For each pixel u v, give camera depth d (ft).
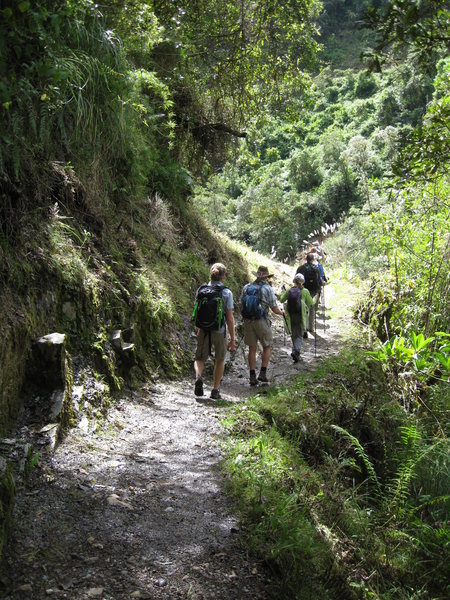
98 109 23.81
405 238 35.45
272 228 130.82
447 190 32.48
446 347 26.89
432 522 17.08
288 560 11.35
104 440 15.92
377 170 132.36
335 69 252.01
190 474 14.90
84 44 22.44
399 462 20.99
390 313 38.45
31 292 16.16
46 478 12.87
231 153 45.83
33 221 17.99
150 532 11.85
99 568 10.37
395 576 13.08
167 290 27.43
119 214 27.58
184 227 37.11
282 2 37.63
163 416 19.06
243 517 12.93
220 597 10.12
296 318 30.40
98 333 19.11
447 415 28.12
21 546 10.47
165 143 38.55
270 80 43.34
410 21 11.37
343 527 14.40
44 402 14.97
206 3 36.68
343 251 66.39
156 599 9.78
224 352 22.06
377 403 25.13
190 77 38.55
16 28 12.06
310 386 24.81
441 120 16.44
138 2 26.73
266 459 15.89
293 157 174.50
